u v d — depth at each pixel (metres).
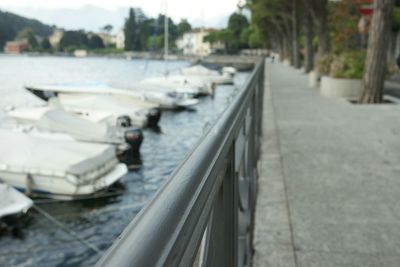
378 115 9.45
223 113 1.74
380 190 4.18
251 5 61.19
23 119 17.14
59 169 10.68
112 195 11.35
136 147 15.34
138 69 53.66
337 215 3.53
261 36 93.44
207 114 25.78
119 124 18.97
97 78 40.50
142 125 20.12
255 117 4.34
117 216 10.34
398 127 7.84
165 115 25.06
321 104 11.64
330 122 8.49
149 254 0.60
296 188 4.27
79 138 14.67
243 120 2.54
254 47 125.25
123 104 20.53
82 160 10.88
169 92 26.86
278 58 81.50
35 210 9.98
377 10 11.38
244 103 2.55
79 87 23.45
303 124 8.28
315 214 3.56
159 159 15.62
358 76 13.60
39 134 13.38
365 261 2.75
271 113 9.86
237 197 1.91
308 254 2.85
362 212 3.60
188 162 1.00
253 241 3.04
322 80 14.76
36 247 8.64
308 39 31.50
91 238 9.27
